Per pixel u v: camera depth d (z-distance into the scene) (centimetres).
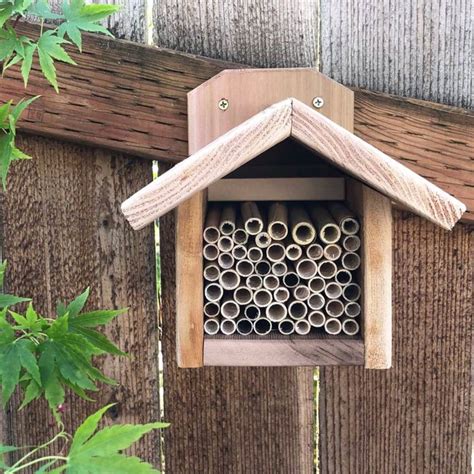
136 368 96
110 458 57
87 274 94
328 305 76
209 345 73
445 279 92
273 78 80
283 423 96
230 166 63
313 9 89
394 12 88
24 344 66
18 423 97
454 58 89
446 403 94
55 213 93
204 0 89
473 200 89
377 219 72
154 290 94
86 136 89
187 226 73
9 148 68
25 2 65
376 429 95
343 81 90
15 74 88
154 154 89
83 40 88
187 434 97
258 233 74
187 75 88
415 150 89
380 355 73
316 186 85
